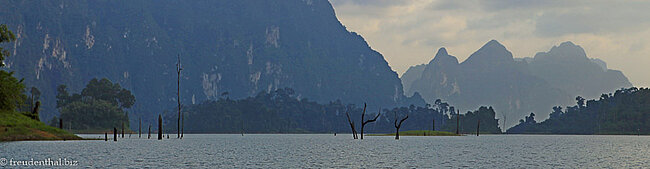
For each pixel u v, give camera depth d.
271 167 51.69
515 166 54.44
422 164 55.59
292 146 96.44
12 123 93.00
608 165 56.38
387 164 55.44
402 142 117.44
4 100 98.50
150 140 121.44
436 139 146.38
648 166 55.28
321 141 131.25
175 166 51.66
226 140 142.75
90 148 75.06
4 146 74.56
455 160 60.81
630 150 87.44
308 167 51.91
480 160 61.28
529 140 157.38
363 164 55.25
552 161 60.94
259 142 123.50
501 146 101.12
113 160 56.38
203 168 50.16
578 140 160.50
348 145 99.94
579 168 52.84
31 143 83.69
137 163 53.72
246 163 55.78
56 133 100.25
